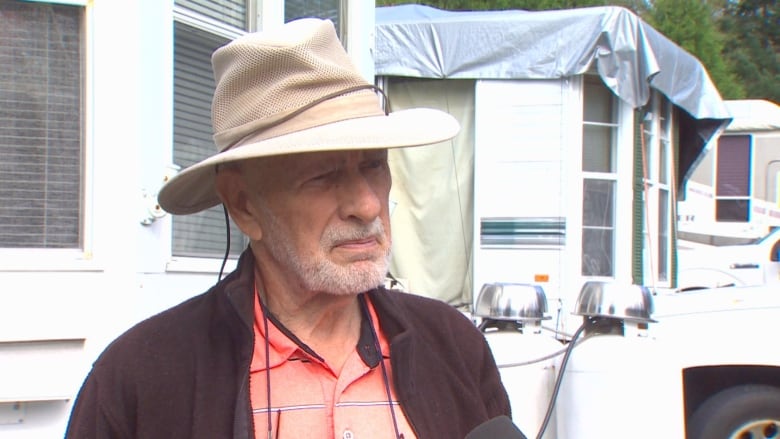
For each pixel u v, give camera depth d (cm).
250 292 166
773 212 1151
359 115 168
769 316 445
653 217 814
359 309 178
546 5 1994
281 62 164
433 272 753
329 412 163
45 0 280
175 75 326
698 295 487
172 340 162
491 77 726
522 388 369
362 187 166
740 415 430
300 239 165
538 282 724
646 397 350
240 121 167
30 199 279
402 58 739
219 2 350
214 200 199
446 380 176
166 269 302
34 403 266
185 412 156
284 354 166
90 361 274
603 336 366
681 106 815
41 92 281
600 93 753
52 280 272
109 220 284
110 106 287
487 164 731
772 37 3434
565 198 725
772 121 1153
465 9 1922
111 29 288
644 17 2584
